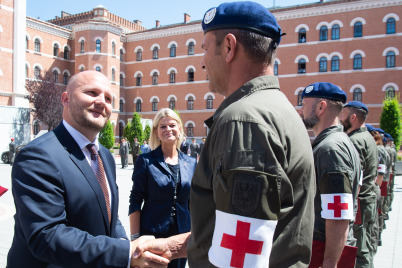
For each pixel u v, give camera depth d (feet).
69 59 138.21
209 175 4.08
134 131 101.35
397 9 101.60
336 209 7.07
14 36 104.42
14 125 88.63
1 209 26.30
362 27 105.91
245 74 4.46
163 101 136.87
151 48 139.74
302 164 4.14
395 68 101.81
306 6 111.86
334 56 109.09
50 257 5.24
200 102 129.90
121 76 142.61
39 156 5.73
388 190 24.91
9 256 6.01
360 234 10.71
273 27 4.46
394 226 24.97
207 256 4.07
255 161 3.56
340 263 7.32
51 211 5.43
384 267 16.48
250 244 3.40
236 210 3.48
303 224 4.20
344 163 7.43
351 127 12.42
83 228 6.02
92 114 6.45
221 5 4.64
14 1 104.63
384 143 27.78
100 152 7.29
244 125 3.71
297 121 4.29
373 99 104.22
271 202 3.52
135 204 11.04
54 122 103.35
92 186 6.20
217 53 4.62
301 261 4.22
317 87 8.66
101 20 131.13
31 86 106.73
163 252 5.59
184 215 11.03
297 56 113.50
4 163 72.23
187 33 132.67
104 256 5.32
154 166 11.12
